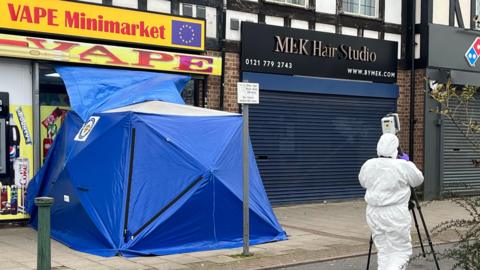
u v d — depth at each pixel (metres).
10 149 9.65
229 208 8.28
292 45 12.84
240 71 12.27
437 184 14.45
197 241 8.03
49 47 9.70
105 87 9.73
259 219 8.58
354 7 14.14
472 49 14.93
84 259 7.33
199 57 11.45
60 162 9.11
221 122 8.82
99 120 8.67
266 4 12.68
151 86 9.94
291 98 12.97
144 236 7.59
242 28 12.22
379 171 5.97
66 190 8.67
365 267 7.34
